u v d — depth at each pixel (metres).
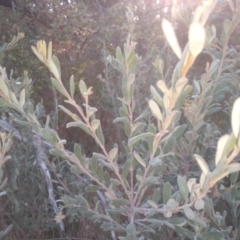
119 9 4.92
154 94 1.34
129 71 1.57
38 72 5.02
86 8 5.26
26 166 2.66
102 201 2.25
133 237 1.57
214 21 4.35
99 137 1.58
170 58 3.35
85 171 1.65
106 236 2.64
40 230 2.81
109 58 2.29
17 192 2.75
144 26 4.71
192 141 1.93
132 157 1.62
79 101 4.89
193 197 1.27
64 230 2.79
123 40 4.85
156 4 4.95
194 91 2.07
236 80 2.11
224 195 1.82
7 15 5.45
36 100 4.98
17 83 2.48
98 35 5.08
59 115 4.41
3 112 2.63
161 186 2.02
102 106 4.05
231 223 2.05
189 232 1.57
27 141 2.60
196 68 4.35
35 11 5.45
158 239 1.97
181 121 2.41
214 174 1.01
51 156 2.88
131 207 1.61
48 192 2.71
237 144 0.95
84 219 2.66
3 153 1.74
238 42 4.01
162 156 1.50
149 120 2.13
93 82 5.11
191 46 1.01
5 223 2.81
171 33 1.08
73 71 5.12
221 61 1.93
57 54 5.31
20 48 5.12
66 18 5.16
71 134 4.34
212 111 1.94
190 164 2.07
